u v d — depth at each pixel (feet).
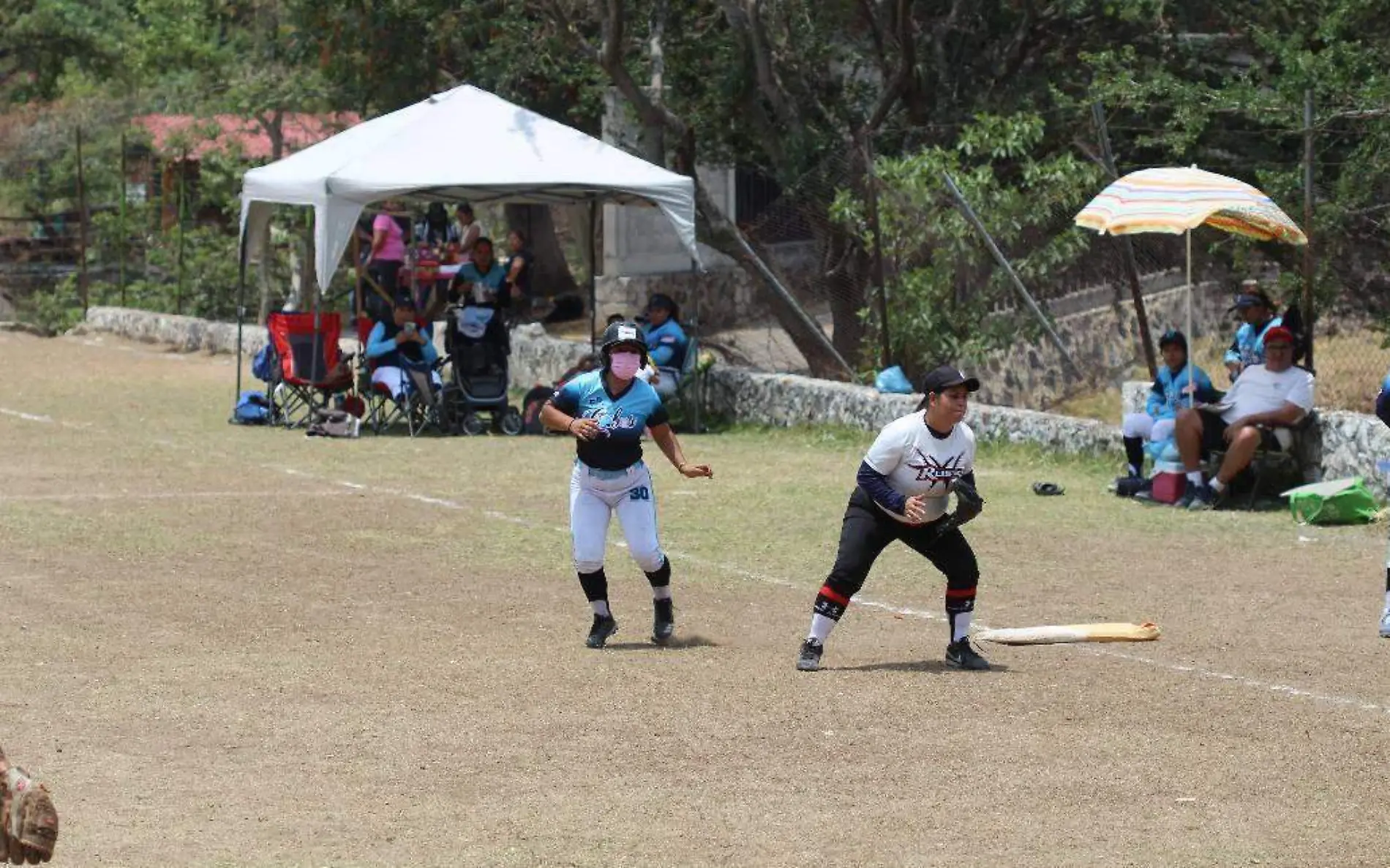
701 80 216.95
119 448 160.45
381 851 56.39
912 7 202.28
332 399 185.47
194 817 59.67
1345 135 167.94
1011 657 85.81
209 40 309.42
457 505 130.82
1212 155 193.36
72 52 356.79
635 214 256.32
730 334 194.39
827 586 82.17
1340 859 56.39
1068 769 66.28
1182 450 130.21
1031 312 169.07
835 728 71.97
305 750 68.33
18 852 42.70
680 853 56.49
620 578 106.11
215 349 247.70
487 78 227.40
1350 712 75.05
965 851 56.90
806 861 55.88
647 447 163.73
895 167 172.45
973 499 79.25
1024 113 184.75
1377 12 167.12
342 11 226.38
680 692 77.87
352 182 167.22
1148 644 88.79
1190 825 59.67
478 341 172.76
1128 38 206.69
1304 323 143.23
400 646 86.99
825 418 168.35
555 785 64.03
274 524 122.01
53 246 328.90
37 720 72.08
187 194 306.76
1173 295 174.40
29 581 101.86
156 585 101.30
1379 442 125.90
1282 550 114.62
